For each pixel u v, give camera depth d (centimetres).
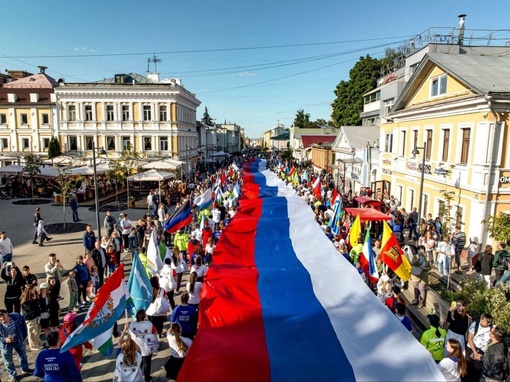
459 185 1758
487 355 705
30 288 945
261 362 541
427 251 1550
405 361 538
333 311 680
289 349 573
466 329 809
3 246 1399
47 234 2078
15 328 813
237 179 3088
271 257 984
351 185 3550
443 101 1864
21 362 834
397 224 1839
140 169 3841
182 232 1499
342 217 1802
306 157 6300
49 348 634
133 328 759
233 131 11581
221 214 1916
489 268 1302
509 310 859
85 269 1171
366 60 5259
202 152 6625
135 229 1661
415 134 2264
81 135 4175
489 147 1577
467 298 1010
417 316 1126
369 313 666
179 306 827
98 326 682
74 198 2420
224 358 550
